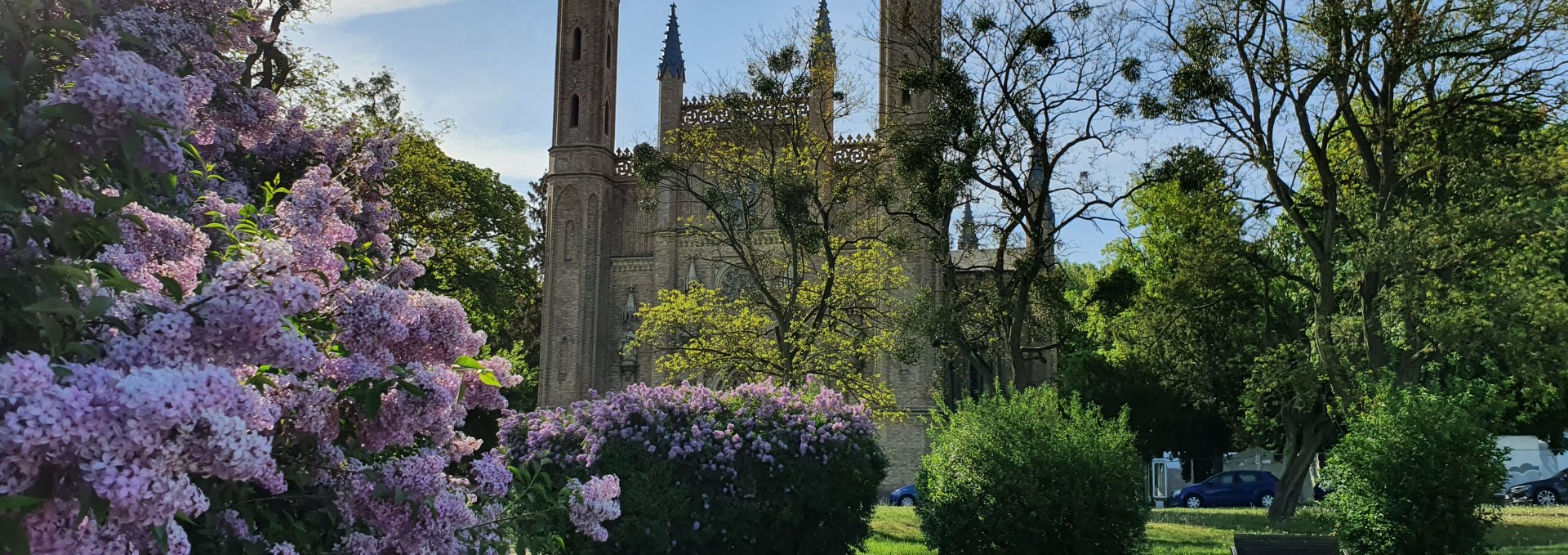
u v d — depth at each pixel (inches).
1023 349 1315.2
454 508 234.4
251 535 205.5
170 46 239.0
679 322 1461.6
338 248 272.7
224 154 369.1
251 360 172.4
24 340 158.9
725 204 1299.2
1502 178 991.6
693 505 518.3
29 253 159.3
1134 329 1465.3
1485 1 1007.6
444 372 241.0
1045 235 1307.8
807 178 1289.4
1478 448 618.8
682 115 2212.1
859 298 1440.7
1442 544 609.3
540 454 489.1
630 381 2192.4
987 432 611.2
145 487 134.0
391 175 1344.7
